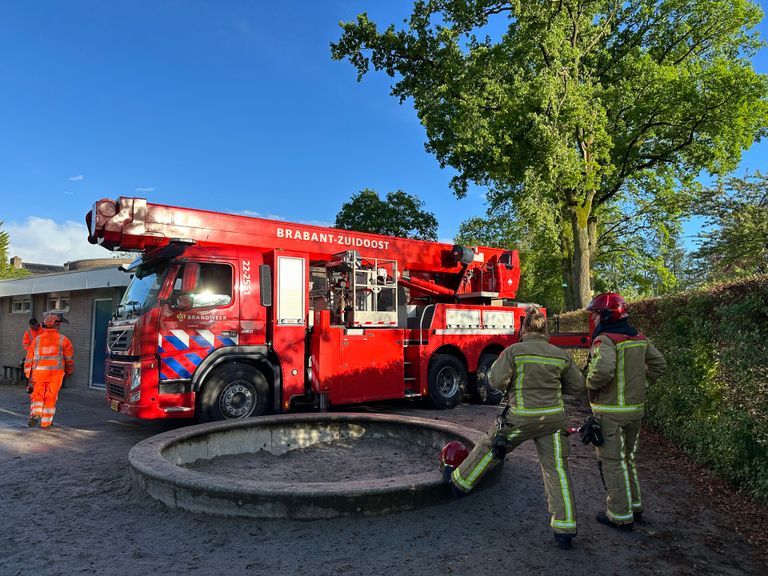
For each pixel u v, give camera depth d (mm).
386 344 9461
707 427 5730
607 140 22359
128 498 4770
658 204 27625
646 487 5094
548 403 3789
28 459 6320
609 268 33156
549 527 4055
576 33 23219
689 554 3633
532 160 21469
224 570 3396
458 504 4508
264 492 4113
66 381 14953
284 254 8445
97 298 14414
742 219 18688
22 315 17219
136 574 3346
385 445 7094
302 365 8445
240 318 7906
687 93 22953
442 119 23125
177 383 7375
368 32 24109
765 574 3363
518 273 12180
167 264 7594
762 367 4848
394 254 10500
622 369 3996
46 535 3963
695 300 6469
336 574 3342
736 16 24641
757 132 25094
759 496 4543
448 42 22375
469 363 10680
